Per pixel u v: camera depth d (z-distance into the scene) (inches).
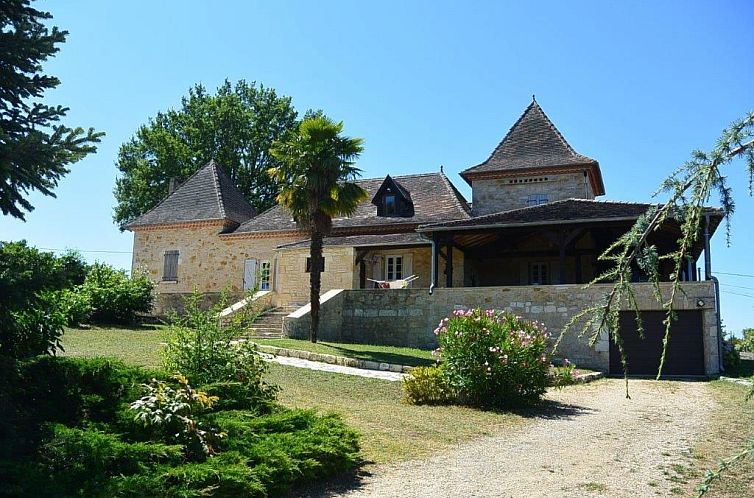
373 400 468.4
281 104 1797.5
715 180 118.6
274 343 709.9
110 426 251.6
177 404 250.4
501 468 291.0
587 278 1032.2
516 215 829.8
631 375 710.5
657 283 129.1
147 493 194.5
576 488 260.5
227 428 265.1
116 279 877.2
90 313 804.0
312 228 773.3
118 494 187.9
